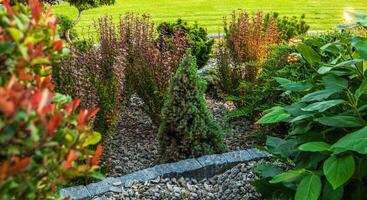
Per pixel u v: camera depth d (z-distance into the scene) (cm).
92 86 403
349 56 309
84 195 340
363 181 270
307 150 251
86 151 161
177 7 1328
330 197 258
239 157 385
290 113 288
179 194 351
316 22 1135
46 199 158
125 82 492
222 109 540
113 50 493
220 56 555
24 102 128
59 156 148
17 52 143
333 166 245
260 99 468
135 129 495
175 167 375
